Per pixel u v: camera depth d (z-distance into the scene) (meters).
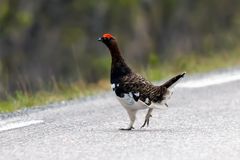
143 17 96.69
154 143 23.70
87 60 92.06
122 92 25.56
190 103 33.16
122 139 24.55
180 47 96.31
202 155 21.73
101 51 93.88
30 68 92.25
